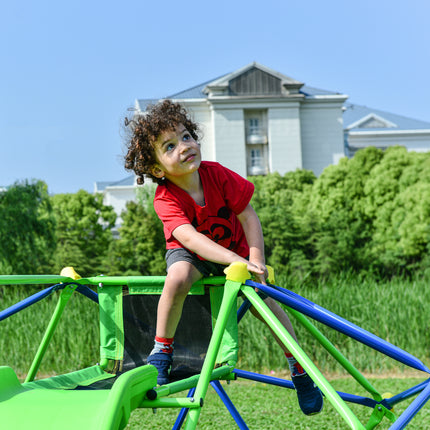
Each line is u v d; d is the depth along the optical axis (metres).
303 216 24.62
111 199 40.00
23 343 6.00
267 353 5.63
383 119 39.81
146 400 1.29
